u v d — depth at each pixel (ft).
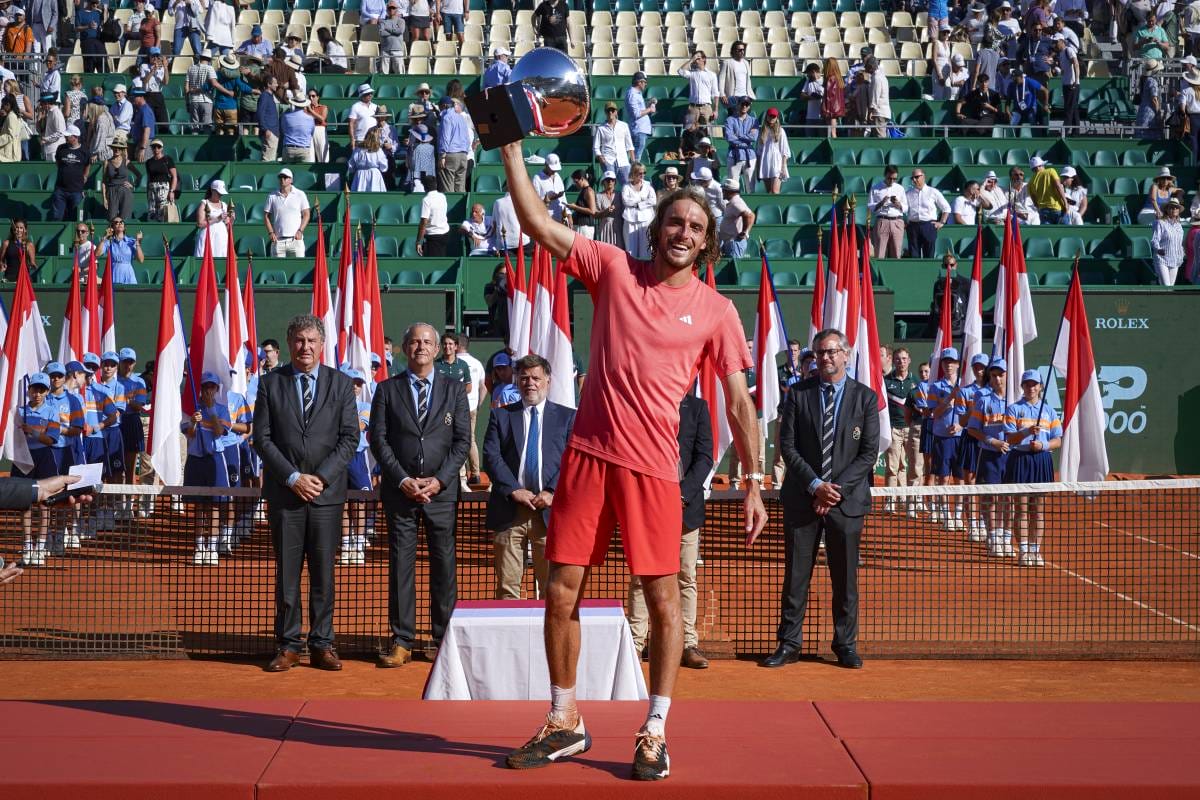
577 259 17.89
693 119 90.17
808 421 32.48
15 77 93.71
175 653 32.96
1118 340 70.54
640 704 22.26
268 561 40.86
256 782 17.48
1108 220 87.61
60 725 20.42
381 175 84.02
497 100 17.01
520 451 32.83
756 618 37.47
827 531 32.40
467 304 75.05
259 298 66.23
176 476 46.44
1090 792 17.49
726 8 114.62
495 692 25.30
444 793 17.42
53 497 19.16
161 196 80.18
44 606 37.40
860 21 113.29
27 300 50.83
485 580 42.27
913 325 77.71
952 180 88.33
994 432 46.47
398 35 100.53
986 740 19.65
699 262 18.49
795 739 19.71
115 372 52.44
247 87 92.27
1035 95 97.45
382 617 37.96
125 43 104.68
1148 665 32.99
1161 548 50.06
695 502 32.09
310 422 31.50
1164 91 97.96
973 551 48.37
